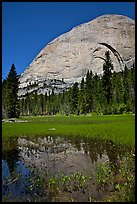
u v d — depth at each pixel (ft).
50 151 82.12
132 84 298.35
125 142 87.04
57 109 470.39
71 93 386.73
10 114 280.92
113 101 304.09
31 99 501.97
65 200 38.96
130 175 47.44
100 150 79.61
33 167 59.47
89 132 124.67
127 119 196.65
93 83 349.00
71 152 79.20
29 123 201.98
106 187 43.91
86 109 351.25
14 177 50.42
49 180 47.47
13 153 79.15
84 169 56.65
